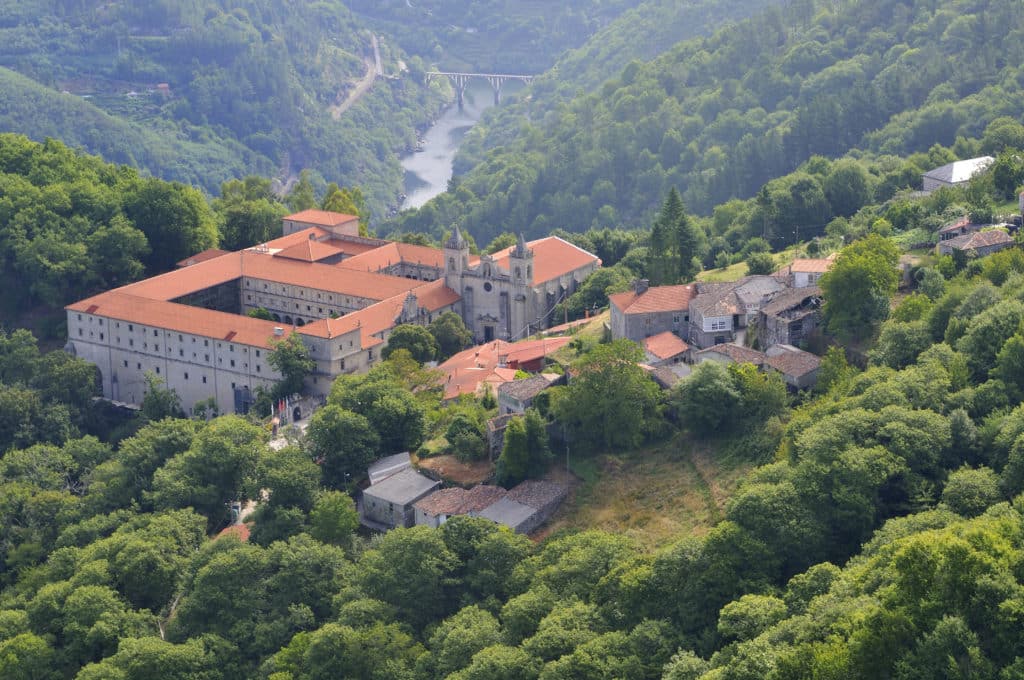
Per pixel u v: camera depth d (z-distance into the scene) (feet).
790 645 518.37
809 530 607.78
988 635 481.05
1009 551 497.87
